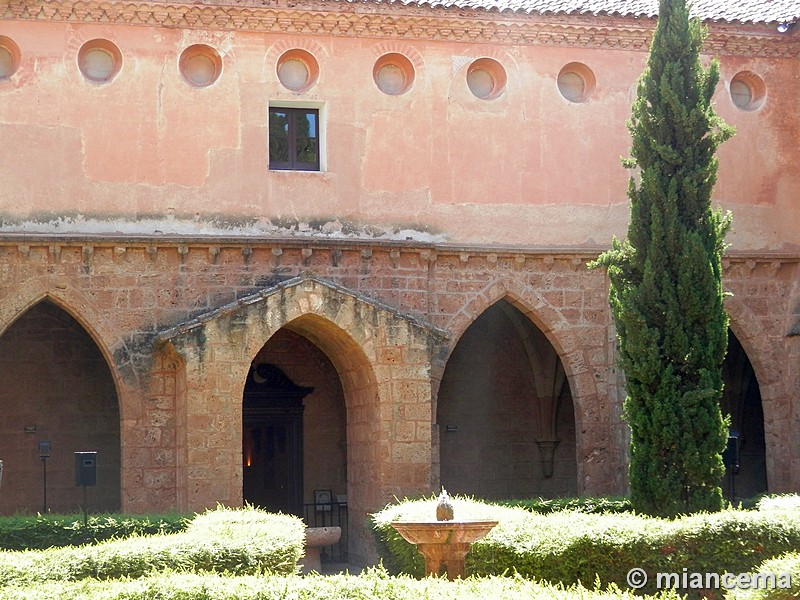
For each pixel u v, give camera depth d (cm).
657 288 2186
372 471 2345
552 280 2589
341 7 2506
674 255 2188
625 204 2645
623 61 2675
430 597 1065
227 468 2236
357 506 2452
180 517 1948
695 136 2227
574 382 2575
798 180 2722
